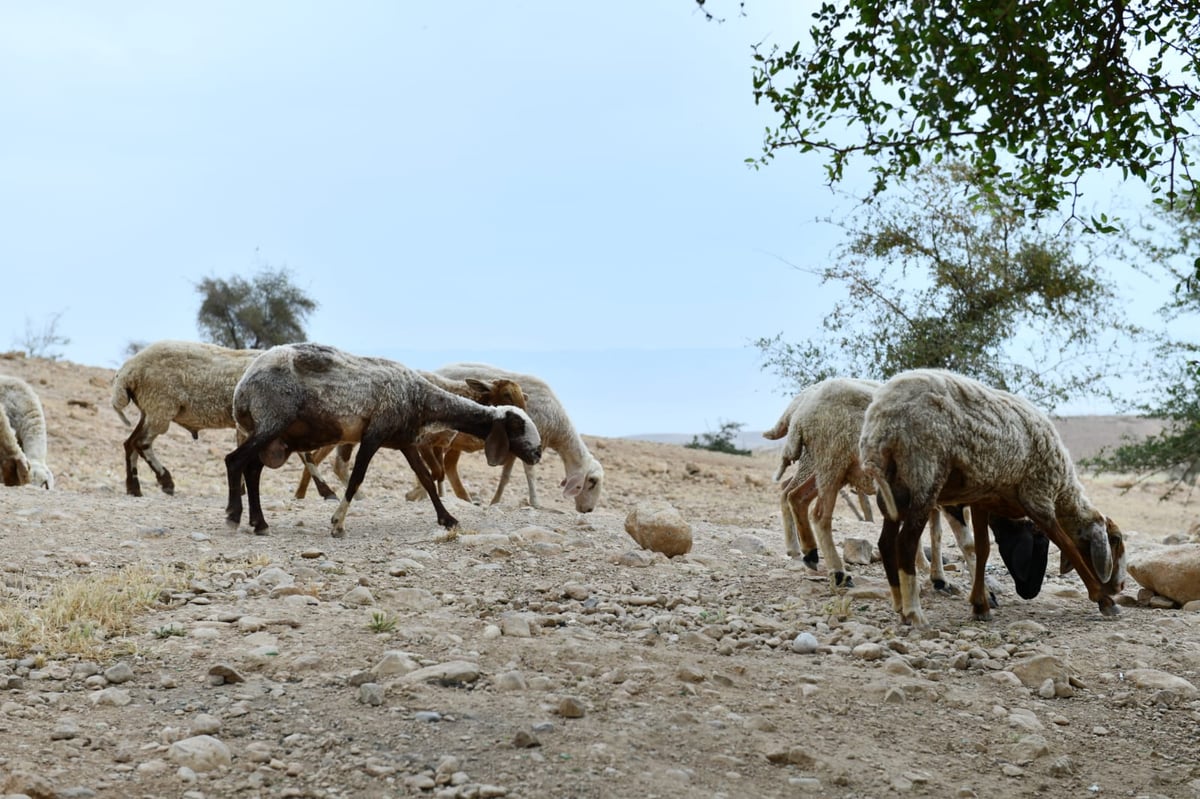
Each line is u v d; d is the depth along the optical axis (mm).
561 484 14609
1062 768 6020
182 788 5148
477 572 9297
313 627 7438
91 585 8078
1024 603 9609
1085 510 8930
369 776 5285
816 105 7605
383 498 14133
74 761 5363
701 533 12430
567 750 5602
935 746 6215
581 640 7488
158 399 13305
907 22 6891
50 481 14148
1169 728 6703
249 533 10648
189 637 7152
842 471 9438
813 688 6762
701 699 6512
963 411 8078
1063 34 7188
